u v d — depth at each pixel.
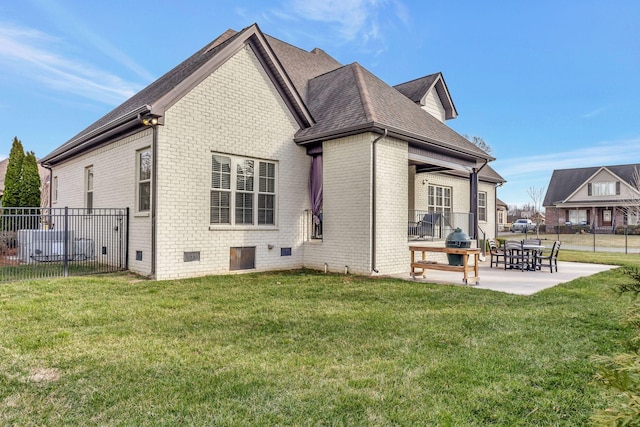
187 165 8.84
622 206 32.25
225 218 9.59
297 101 10.76
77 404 2.84
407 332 4.62
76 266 10.09
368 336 4.46
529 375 3.37
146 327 4.75
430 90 15.84
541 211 47.69
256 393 3.01
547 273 10.24
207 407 2.79
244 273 9.68
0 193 22.83
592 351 3.96
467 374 3.38
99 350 3.92
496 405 2.85
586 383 3.19
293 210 10.88
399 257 10.20
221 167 9.54
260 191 10.28
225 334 4.50
